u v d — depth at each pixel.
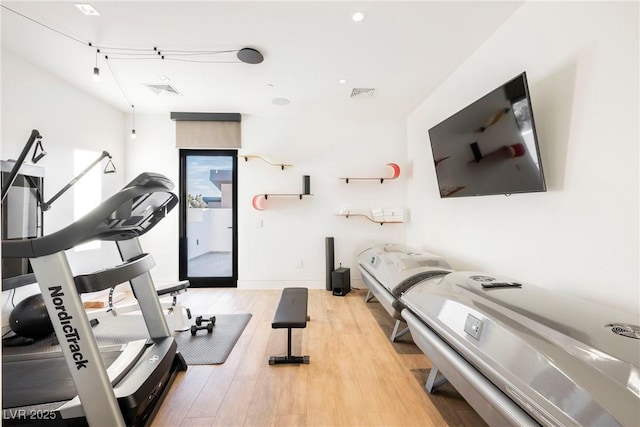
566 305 1.25
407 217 4.38
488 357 1.13
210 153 4.36
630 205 1.36
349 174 4.39
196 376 2.05
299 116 4.36
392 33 2.34
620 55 1.40
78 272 3.45
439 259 2.58
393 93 3.50
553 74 1.77
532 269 1.93
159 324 2.07
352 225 4.41
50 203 2.80
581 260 1.60
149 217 1.89
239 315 3.23
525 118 1.76
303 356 2.26
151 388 1.59
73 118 3.32
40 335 2.57
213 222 4.50
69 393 1.54
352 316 3.20
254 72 2.98
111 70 2.95
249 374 2.08
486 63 2.43
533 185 1.76
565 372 0.88
